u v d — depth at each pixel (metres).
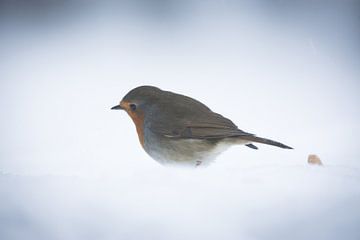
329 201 5.54
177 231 5.29
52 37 27.50
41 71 22.42
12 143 13.21
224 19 28.53
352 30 25.34
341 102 16.06
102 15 29.55
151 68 22.16
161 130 8.52
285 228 5.34
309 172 6.39
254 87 18.69
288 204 5.52
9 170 10.02
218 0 29.47
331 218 5.38
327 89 17.95
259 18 28.19
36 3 28.56
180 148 8.48
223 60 23.02
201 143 8.42
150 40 26.59
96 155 11.55
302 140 11.97
